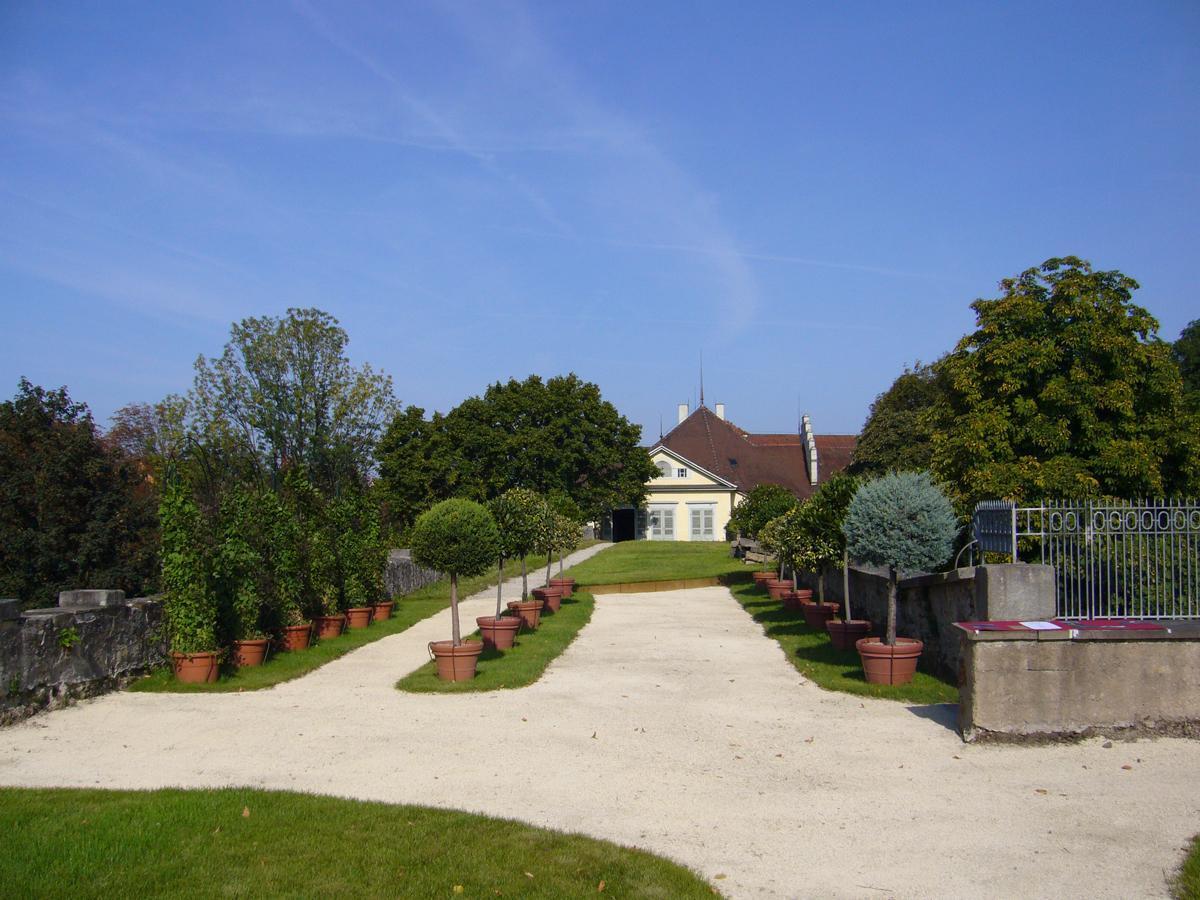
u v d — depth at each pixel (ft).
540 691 38.09
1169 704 28.58
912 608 42.39
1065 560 31.86
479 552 41.16
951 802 23.25
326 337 152.46
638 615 67.46
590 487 176.14
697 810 22.86
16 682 32.86
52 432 68.49
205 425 142.31
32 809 22.02
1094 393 53.21
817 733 30.42
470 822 21.54
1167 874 18.71
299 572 53.78
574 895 17.58
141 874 18.29
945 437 57.36
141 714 33.83
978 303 57.98
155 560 68.54
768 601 74.02
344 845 20.01
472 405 170.60
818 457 222.28
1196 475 52.90
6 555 64.85
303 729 31.48
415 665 45.65
